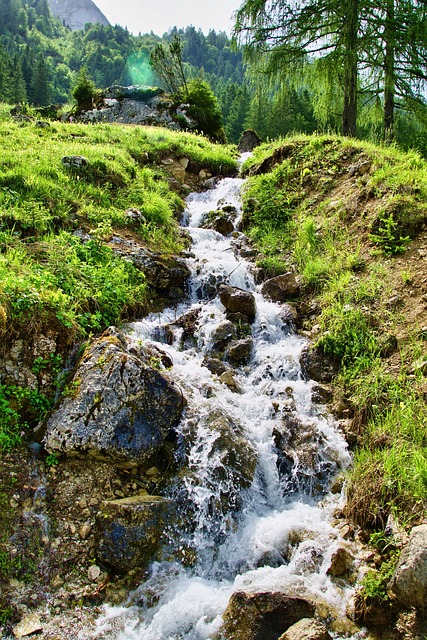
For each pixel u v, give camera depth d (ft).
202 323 24.36
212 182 44.39
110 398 16.24
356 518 15.10
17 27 457.27
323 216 30.89
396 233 25.55
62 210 28.09
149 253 27.66
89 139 44.78
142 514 14.38
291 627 11.49
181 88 85.71
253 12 49.75
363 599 12.48
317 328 23.49
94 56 418.92
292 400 19.75
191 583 13.98
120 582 13.75
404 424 16.71
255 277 28.81
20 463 15.26
